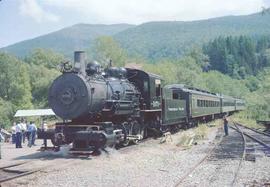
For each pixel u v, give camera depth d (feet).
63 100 62.13
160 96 87.35
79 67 63.16
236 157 60.29
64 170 47.26
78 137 60.03
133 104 74.13
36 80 264.72
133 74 80.18
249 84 467.11
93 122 64.49
